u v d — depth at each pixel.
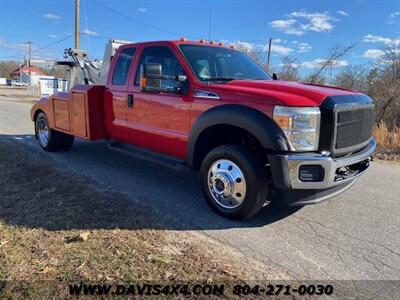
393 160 8.20
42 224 4.04
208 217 4.41
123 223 4.12
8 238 3.71
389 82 14.02
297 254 3.61
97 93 6.14
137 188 5.38
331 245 3.82
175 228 4.07
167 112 4.98
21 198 4.80
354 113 4.14
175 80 4.82
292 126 3.77
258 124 3.88
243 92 4.14
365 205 4.99
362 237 4.03
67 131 6.82
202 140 4.65
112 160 7.00
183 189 5.41
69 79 9.19
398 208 4.92
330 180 3.85
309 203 4.00
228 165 4.25
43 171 6.02
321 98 3.92
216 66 5.13
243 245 3.75
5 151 7.44
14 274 3.06
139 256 3.41
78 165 6.55
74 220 4.16
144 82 4.91
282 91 4.10
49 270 3.12
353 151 4.27
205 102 4.47
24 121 12.87
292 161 3.75
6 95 35.56
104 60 7.11
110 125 6.09
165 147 5.16
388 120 13.35
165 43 5.14
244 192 4.12
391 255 3.65
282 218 4.45
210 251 3.58
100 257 3.36
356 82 14.80
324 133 3.87
